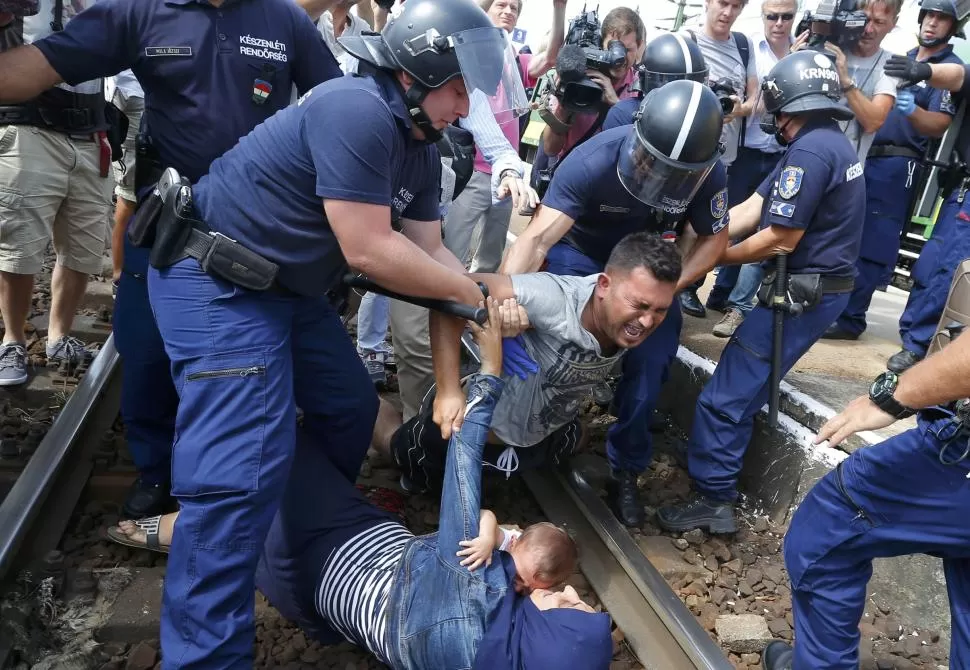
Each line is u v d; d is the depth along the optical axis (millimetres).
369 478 3525
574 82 3664
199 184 2215
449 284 2225
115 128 3320
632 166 2895
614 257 2637
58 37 2318
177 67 2400
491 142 3498
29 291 3777
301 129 2045
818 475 3479
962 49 6148
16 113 3357
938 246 4422
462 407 2439
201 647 2104
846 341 5133
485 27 2053
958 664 2248
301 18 2619
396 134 2070
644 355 3342
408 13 2016
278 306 2258
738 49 4973
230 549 2129
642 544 3355
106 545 2887
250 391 2158
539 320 2705
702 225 3248
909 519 2164
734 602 3111
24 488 2865
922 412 2135
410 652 2223
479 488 2320
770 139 5039
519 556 2283
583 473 3723
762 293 3387
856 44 4289
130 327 2787
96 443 3420
